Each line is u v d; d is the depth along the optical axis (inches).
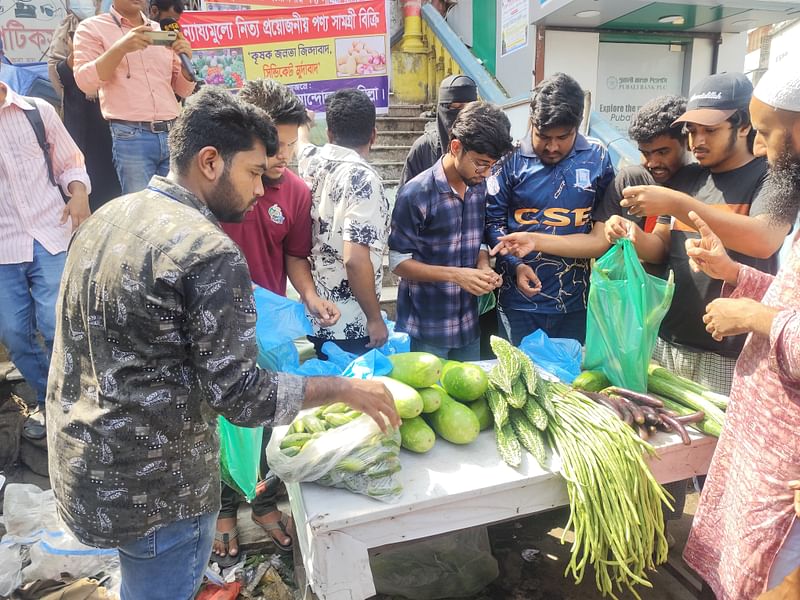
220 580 95.6
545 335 95.0
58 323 55.2
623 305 79.3
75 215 123.7
